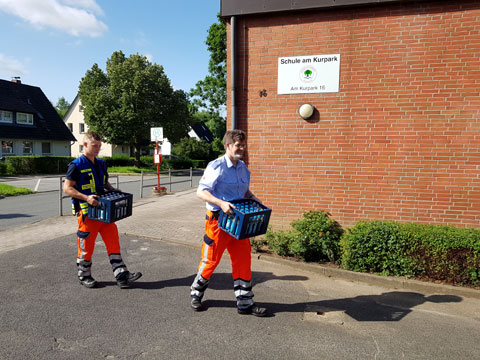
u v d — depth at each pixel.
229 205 3.20
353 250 4.76
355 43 5.35
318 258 5.30
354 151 5.46
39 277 4.43
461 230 4.62
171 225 7.53
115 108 31.84
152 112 32.31
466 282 4.37
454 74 5.00
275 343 3.03
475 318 3.62
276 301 3.94
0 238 6.32
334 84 5.48
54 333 3.08
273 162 5.85
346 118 5.46
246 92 5.89
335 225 5.61
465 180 5.03
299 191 5.76
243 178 3.60
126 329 3.19
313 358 2.82
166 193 13.67
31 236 6.48
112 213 3.72
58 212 9.37
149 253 5.61
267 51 5.74
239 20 5.82
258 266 5.14
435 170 5.14
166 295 3.99
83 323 3.28
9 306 3.60
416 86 5.15
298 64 5.61
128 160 34.94
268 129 5.83
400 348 3.00
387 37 5.21
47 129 33.59
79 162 3.90
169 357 2.78
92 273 4.62
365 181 5.44
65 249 5.64
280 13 5.60
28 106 32.47
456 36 4.96
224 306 3.75
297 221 5.48
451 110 5.03
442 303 3.98
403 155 5.25
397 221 5.34
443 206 5.14
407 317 3.60
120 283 4.11
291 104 5.70
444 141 5.08
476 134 4.96
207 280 3.59
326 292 4.25
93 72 33.69
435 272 4.45
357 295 4.18
